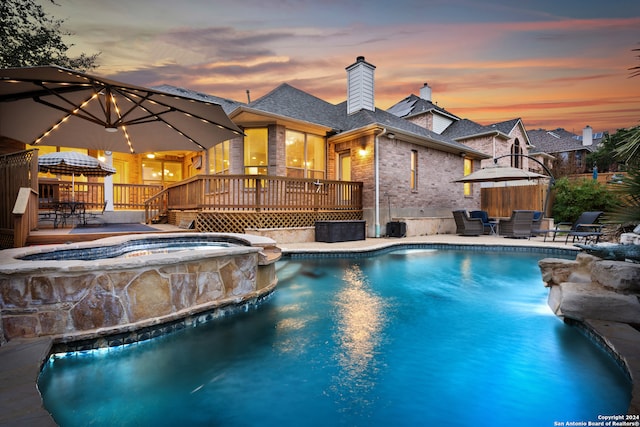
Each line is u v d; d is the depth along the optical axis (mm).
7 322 2588
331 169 12984
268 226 9805
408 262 7641
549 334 3375
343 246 8867
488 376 2539
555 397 2240
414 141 12750
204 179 9109
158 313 3129
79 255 4395
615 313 3217
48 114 4656
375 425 1960
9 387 1951
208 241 6465
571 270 4043
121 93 4148
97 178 13266
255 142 11406
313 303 4496
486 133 18297
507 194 15297
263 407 2141
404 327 3615
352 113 14352
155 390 2330
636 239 6746
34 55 10977
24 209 5152
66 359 2680
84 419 2014
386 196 11820
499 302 4617
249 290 4211
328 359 2828
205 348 3010
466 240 10539
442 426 1949
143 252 5391
